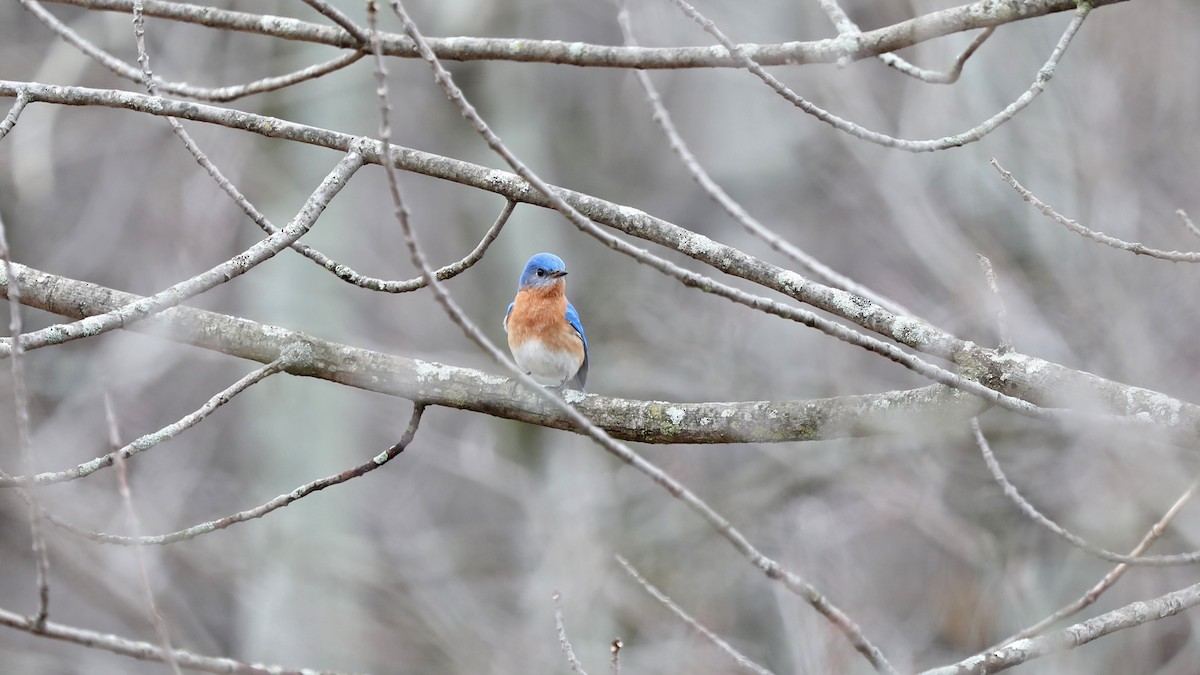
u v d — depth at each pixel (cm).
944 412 670
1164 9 1455
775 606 1538
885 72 1739
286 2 1620
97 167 1931
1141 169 1444
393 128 1844
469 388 725
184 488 1783
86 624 1786
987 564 1445
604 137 2088
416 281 714
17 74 1684
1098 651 1341
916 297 1576
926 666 1422
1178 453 1245
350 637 1605
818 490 1606
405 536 1823
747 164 2012
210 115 747
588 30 1980
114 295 745
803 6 1856
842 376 1566
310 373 730
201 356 1714
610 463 1745
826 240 1875
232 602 1914
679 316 1792
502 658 1576
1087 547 645
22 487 598
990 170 1477
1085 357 1359
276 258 1627
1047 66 639
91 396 1702
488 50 808
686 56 768
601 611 1594
